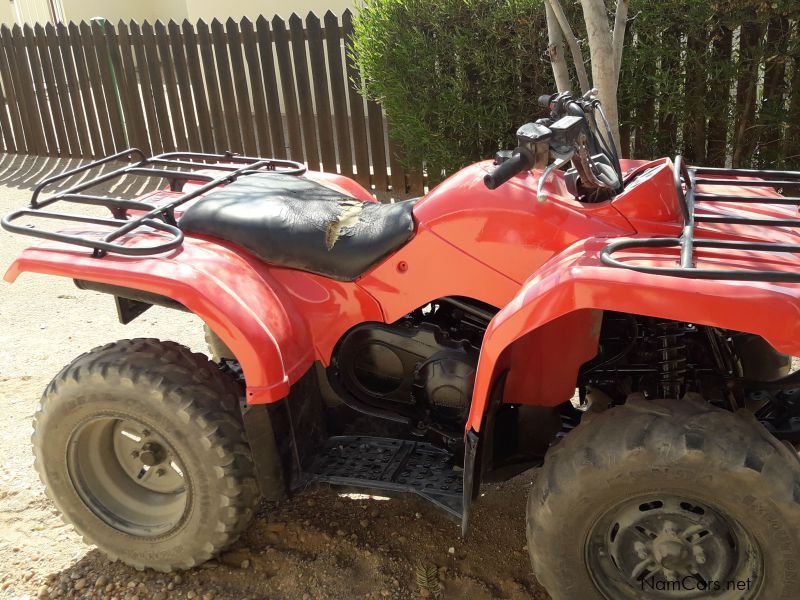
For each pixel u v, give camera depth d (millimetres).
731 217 2318
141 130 9727
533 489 2279
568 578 2250
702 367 2670
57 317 5254
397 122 6941
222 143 9125
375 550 2838
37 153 10664
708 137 6102
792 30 5453
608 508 2154
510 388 2539
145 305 3006
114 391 2578
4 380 4309
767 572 2061
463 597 2613
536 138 2195
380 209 2826
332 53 7812
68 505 2795
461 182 2617
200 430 2533
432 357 2682
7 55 10219
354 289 2725
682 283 1977
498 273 2541
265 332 2508
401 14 6504
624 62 5734
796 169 5824
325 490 3213
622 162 3125
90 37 9492
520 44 6070
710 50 5688
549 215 2469
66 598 2717
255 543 2924
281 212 2818
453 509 2564
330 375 2861
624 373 2695
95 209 7895
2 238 7027
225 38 8539
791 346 1908
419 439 2982
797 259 2293
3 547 2986
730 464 1979
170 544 2701
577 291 2020
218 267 2625
